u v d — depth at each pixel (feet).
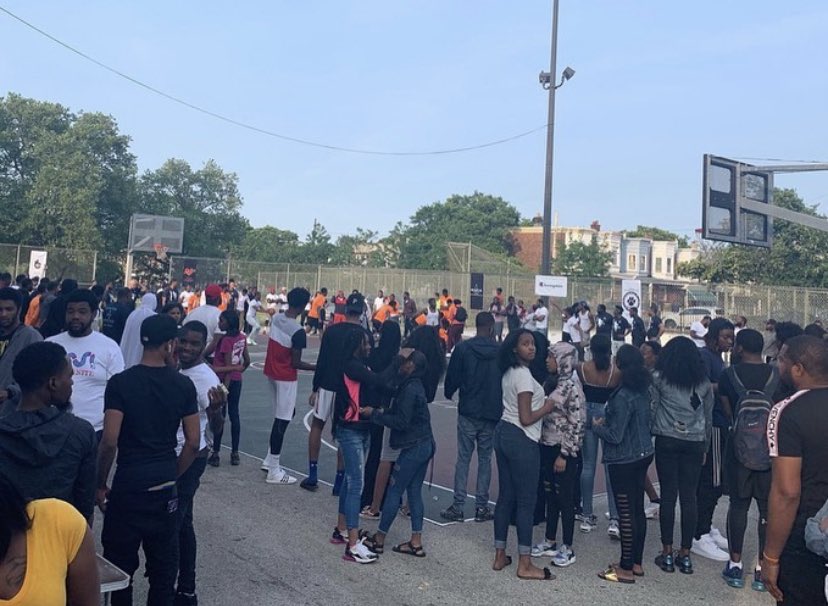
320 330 102.27
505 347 20.57
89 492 11.66
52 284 40.81
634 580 20.51
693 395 20.89
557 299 122.42
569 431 21.30
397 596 18.67
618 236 251.80
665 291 131.34
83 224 145.79
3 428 10.82
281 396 28.12
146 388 13.92
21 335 18.67
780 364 14.03
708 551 22.85
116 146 163.32
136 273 160.97
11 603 7.79
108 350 17.70
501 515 20.76
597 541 23.89
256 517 24.07
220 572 19.58
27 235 144.97
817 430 12.50
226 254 190.70
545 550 22.13
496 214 258.78
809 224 47.55
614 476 20.51
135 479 13.75
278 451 28.27
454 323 86.84
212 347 29.94
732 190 46.55
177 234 134.82
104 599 12.62
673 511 21.27
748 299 97.91
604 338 24.06
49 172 146.82
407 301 94.38
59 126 159.02
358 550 20.71
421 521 21.66
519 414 20.16
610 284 125.80
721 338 24.64
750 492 20.12
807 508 12.53
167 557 14.38
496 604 18.47
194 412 14.58
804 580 12.46
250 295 88.69
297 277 130.00
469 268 145.28
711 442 23.04
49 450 10.89
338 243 227.61
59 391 11.51
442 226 252.62
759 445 19.49
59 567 8.13
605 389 24.20
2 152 151.94
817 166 46.91
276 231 239.71
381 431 25.52
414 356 21.09
